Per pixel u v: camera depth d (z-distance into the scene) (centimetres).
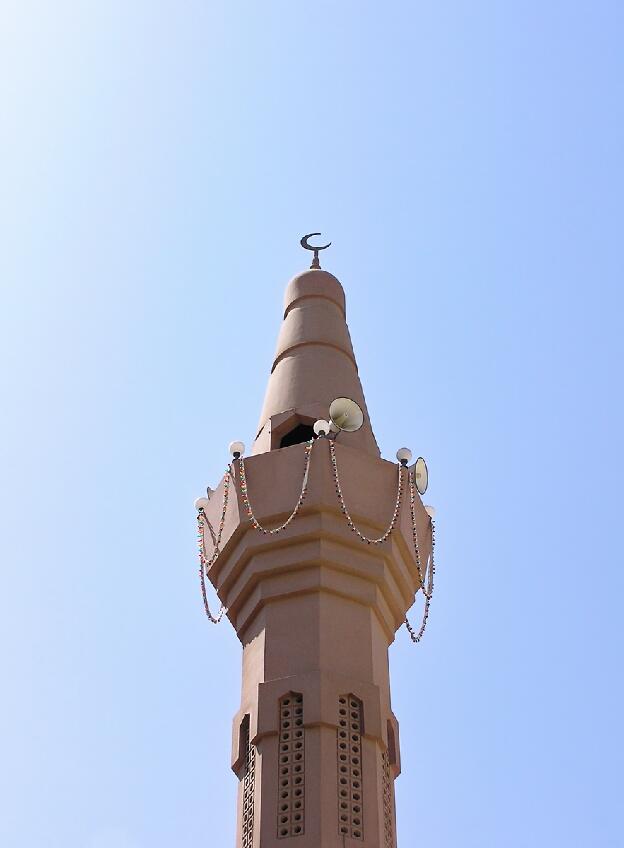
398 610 2858
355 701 2609
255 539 2777
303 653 2639
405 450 2895
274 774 2491
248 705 2645
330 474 2784
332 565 2741
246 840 2491
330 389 3081
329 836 2386
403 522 2838
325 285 3384
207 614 2855
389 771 2638
